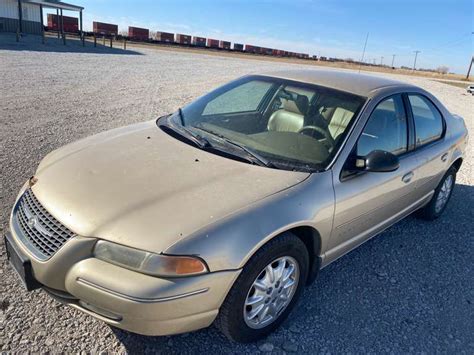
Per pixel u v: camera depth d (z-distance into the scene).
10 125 6.84
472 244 4.29
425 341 2.81
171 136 3.26
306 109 3.31
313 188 2.70
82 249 2.20
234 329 2.44
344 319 2.94
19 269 2.41
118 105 9.70
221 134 3.25
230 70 23.84
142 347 2.49
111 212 2.29
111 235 2.18
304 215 2.57
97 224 2.23
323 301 3.11
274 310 2.65
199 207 2.33
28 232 2.44
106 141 3.19
